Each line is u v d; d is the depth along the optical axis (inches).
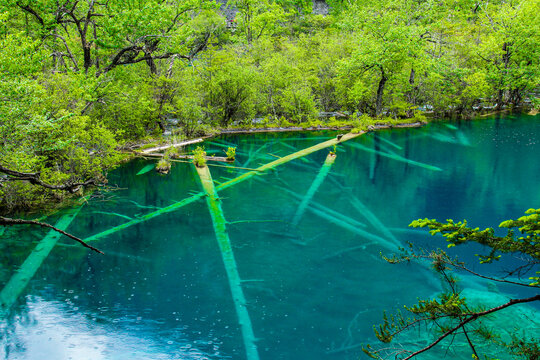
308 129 1167.0
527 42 1224.8
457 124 1170.0
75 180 594.9
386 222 513.3
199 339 296.0
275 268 400.2
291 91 1189.1
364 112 1322.6
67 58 860.6
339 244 452.1
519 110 1352.1
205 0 926.4
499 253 420.2
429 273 383.2
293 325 311.1
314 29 2081.7
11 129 422.9
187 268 402.0
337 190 644.1
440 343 275.0
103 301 345.7
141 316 324.5
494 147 892.0
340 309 330.6
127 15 749.9
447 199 594.2
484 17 1470.2
